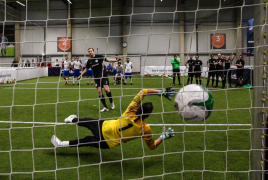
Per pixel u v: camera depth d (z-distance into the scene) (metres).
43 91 9.04
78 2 21.77
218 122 4.21
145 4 21.42
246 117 4.57
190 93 2.39
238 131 3.64
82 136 3.38
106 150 2.88
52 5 21.75
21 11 21.66
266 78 2.02
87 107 5.76
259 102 2.04
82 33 22.36
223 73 8.97
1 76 11.01
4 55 21.95
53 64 22.16
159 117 4.59
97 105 6.04
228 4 18.97
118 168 2.40
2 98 7.29
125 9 21.66
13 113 5.04
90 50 5.12
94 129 2.49
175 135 3.44
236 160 2.57
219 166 2.43
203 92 2.38
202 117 2.39
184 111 2.27
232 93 8.12
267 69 2.01
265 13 1.99
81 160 2.59
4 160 2.56
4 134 3.46
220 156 2.68
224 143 3.10
